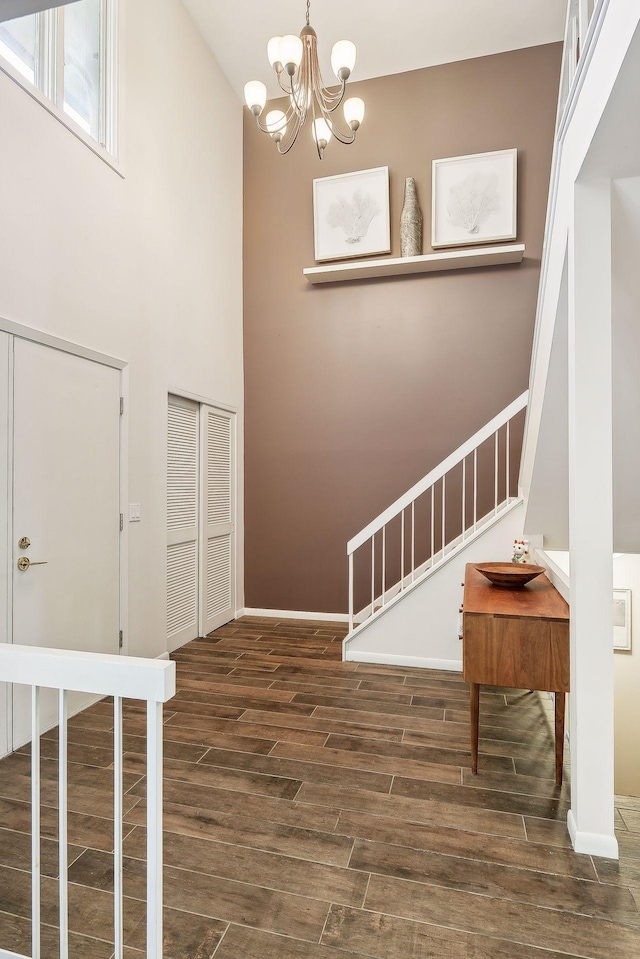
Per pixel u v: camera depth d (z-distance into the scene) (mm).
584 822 1790
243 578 5086
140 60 3506
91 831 1865
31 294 2582
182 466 4105
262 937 1425
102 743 2529
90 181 3000
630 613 3564
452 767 2311
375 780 2203
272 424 5035
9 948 1391
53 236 2723
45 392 2682
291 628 4602
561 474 3068
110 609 3176
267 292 5062
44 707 2666
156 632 3658
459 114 4617
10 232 2463
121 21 3297
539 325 2842
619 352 2227
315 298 4938
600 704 1793
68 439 2846
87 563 2986
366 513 4777
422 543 4641
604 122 1526
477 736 2266
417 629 3633
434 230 4547
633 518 2953
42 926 1459
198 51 4305
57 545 2760
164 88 3797
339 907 1529
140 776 2230
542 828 1898
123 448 3293
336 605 4848
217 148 4629
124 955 1362
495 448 4121
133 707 2967
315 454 4918
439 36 4367
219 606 4645
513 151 4398
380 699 3057
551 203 2371
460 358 4582
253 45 4449
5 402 2441
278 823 1916
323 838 1835
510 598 2480
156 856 1026
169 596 3902
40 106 2639
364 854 1754
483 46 4473
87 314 2973
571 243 1889
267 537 5039
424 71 4703
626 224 1922
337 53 2793
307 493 4934
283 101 5074
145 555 3525
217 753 2426
